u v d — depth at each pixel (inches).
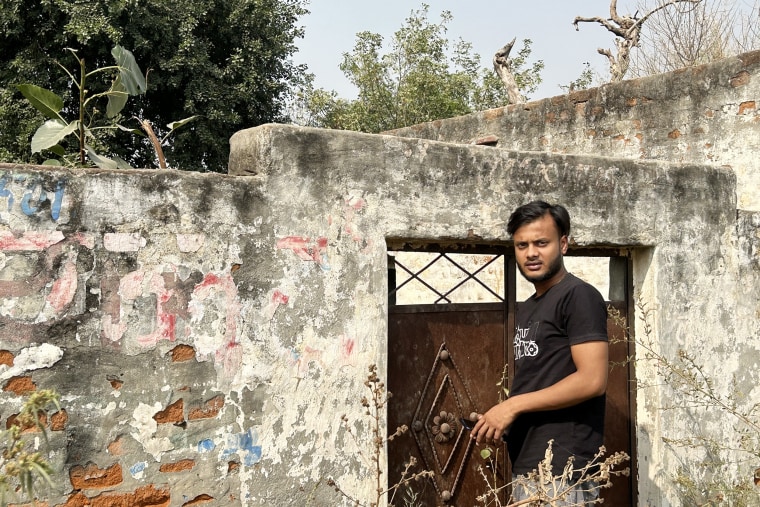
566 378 119.2
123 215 121.9
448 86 797.9
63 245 117.3
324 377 139.3
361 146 144.5
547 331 123.6
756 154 223.6
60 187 117.3
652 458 182.7
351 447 141.5
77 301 118.0
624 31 421.1
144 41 533.3
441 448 162.4
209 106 575.2
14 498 111.7
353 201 143.5
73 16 508.4
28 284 114.7
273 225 135.0
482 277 321.7
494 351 170.7
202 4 574.6
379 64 791.7
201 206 128.3
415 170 150.6
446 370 163.9
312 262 138.8
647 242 181.6
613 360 187.9
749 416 198.7
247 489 130.6
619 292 194.1
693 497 183.3
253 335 132.3
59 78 543.8
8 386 112.7
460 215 155.5
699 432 189.0
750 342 200.1
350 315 142.6
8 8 515.8
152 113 604.7
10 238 113.6
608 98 266.8
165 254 125.0
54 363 116.0
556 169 168.4
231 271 130.7
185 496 125.3
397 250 158.6
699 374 189.5
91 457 118.2
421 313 161.3
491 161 159.8
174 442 124.7
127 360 121.4
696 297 190.4
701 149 238.2
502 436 131.3
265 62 616.7
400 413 157.5
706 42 551.2
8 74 535.5
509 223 130.2
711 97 235.6
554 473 119.5
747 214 201.2
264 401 132.9
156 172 124.9
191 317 126.9
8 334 113.0
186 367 126.1
